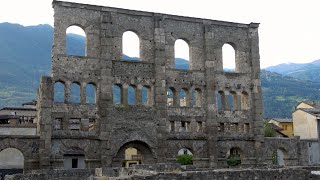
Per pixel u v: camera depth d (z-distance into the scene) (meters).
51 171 51.00
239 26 81.31
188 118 74.38
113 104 68.81
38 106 68.06
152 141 70.44
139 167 45.47
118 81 70.00
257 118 79.75
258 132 79.25
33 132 82.50
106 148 66.94
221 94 78.62
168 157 71.88
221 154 76.19
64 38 67.69
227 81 78.75
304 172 34.25
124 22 72.00
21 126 82.00
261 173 33.06
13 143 62.03
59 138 64.75
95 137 67.12
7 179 46.59
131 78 71.00
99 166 66.75
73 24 68.69
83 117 67.00
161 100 71.94
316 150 96.00
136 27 72.75
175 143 72.81
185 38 76.44
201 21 77.88
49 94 64.56
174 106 73.69
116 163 68.12
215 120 75.81
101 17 70.19
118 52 70.88
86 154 66.31
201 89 76.31
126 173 41.12
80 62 68.25
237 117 78.69
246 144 78.81
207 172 31.69
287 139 81.94
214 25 79.25
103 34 69.62
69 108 66.25
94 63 69.06
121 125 68.75
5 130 80.75
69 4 68.50
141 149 71.06
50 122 63.78
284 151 82.12
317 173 37.09
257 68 81.44
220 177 31.84
